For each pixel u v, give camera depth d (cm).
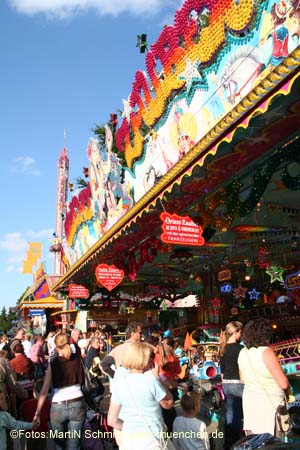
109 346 1691
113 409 365
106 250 1170
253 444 331
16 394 636
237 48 608
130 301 1994
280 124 500
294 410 509
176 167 625
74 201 1742
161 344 602
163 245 1055
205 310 1450
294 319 1095
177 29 755
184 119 775
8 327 9281
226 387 539
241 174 671
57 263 3756
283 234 1041
